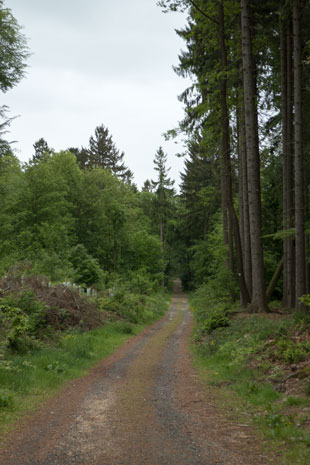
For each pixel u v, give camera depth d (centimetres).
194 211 5472
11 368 948
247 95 1825
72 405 783
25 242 3353
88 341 1573
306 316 1336
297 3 1612
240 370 1052
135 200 6222
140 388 957
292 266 1914
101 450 530
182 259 6938
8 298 1423
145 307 3259
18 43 2281
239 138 2392
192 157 4994
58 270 2828
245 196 2419
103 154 7438
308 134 1953
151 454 515
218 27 2084
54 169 4603
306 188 1984
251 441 564
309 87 1936
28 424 649
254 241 1833
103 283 3497
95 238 4794
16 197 3419
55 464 478
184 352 1548
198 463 483
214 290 2938
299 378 852
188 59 2305
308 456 488
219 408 760
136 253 5309
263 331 1334
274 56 2150
